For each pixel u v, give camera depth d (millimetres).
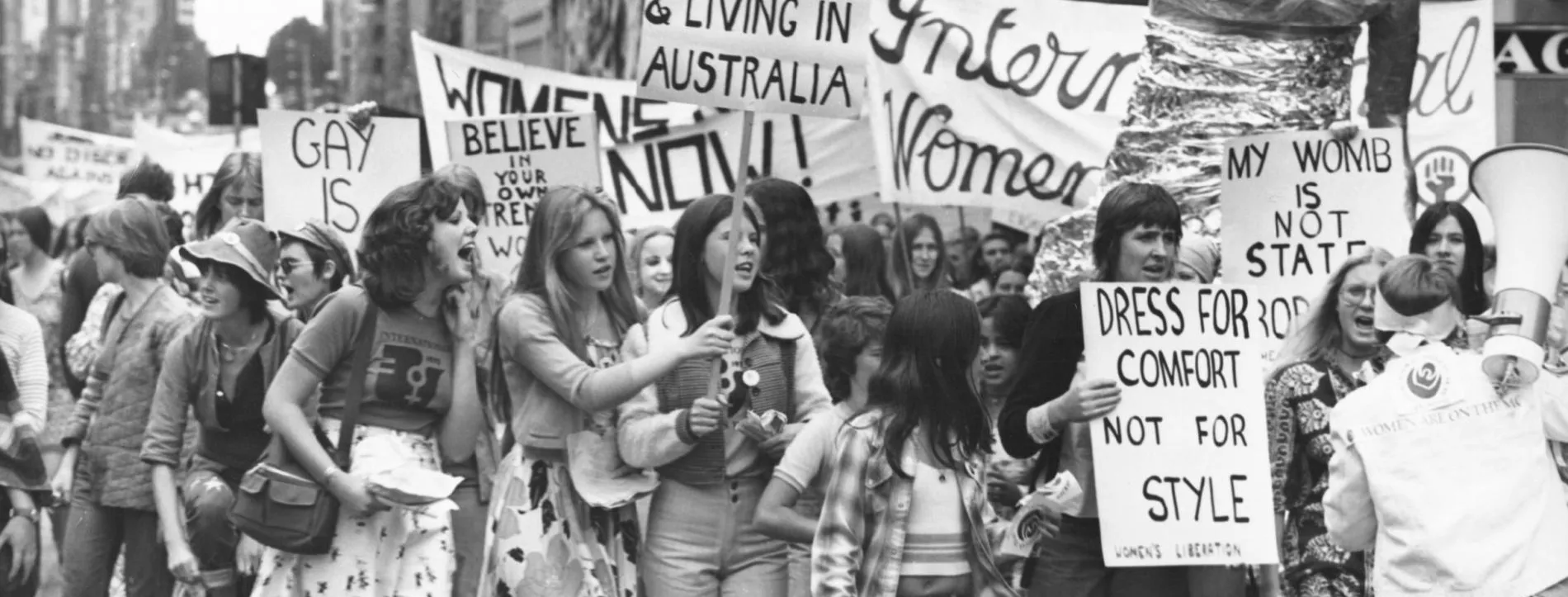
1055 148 11906
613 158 12914
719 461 7047
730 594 7090
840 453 6430
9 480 9086
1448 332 6395
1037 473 6965
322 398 6887
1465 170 11594
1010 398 6844
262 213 10797
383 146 10375
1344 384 7320
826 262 8109
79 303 11344
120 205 8945
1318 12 9875
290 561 6852
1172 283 6777
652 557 7105
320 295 8570
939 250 12359
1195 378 6754
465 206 6930
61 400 12828
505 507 7070
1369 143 8719
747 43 7301
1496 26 14250
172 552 7859
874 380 6469
